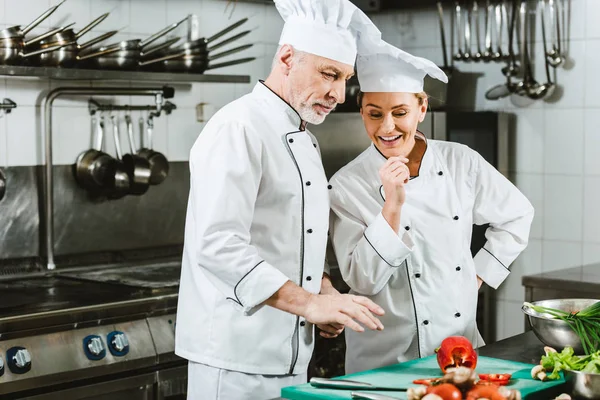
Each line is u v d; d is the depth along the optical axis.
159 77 3.34
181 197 3.79
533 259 4.02
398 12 4.40
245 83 3.80
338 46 1.95
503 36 4.04
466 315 2.32
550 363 1.76
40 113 3.32
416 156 2.31
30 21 3.26
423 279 2.27
